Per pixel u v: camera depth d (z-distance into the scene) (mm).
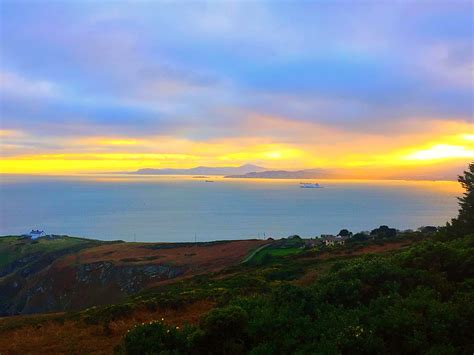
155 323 8375
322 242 64875
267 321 7848
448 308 7461
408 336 6910
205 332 7711
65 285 70250
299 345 7133
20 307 73312
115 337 14109
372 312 7949
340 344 6773
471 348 6656
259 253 59281
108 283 66750
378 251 38438
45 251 99688
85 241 111000
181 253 74188
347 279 9789
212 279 35469
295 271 30297
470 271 10297
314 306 8586
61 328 16109
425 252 10789
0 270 97250
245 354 7422
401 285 9453
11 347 13672
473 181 18953
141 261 70062
